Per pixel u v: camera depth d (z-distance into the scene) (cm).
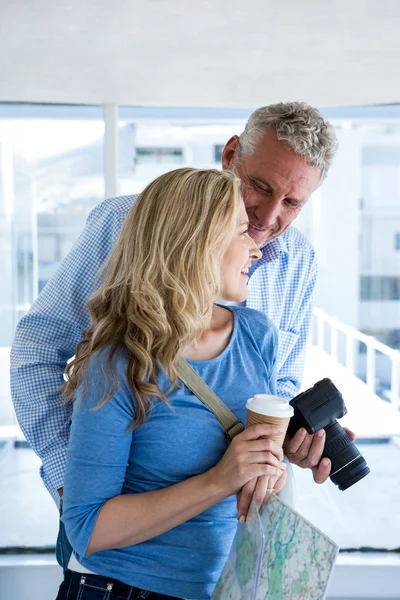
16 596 309
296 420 119
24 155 443
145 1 204
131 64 280
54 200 454
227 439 111
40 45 252
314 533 94
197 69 289
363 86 325
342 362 755
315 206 721
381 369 747
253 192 151
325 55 267
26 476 443
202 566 111
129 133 455
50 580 312
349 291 736
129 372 105
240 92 339
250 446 104
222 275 114
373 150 701
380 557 329
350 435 121
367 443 520
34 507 392
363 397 614
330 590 312
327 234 725
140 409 105
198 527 111
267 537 103
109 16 219
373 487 437
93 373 106
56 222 457
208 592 111
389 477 454
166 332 106
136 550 111
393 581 315
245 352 120
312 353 752
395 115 398
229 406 114
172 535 111
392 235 723
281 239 171
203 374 114
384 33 236
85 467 104
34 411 143
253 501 104
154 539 111
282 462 112
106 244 146
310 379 651
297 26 229
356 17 219
